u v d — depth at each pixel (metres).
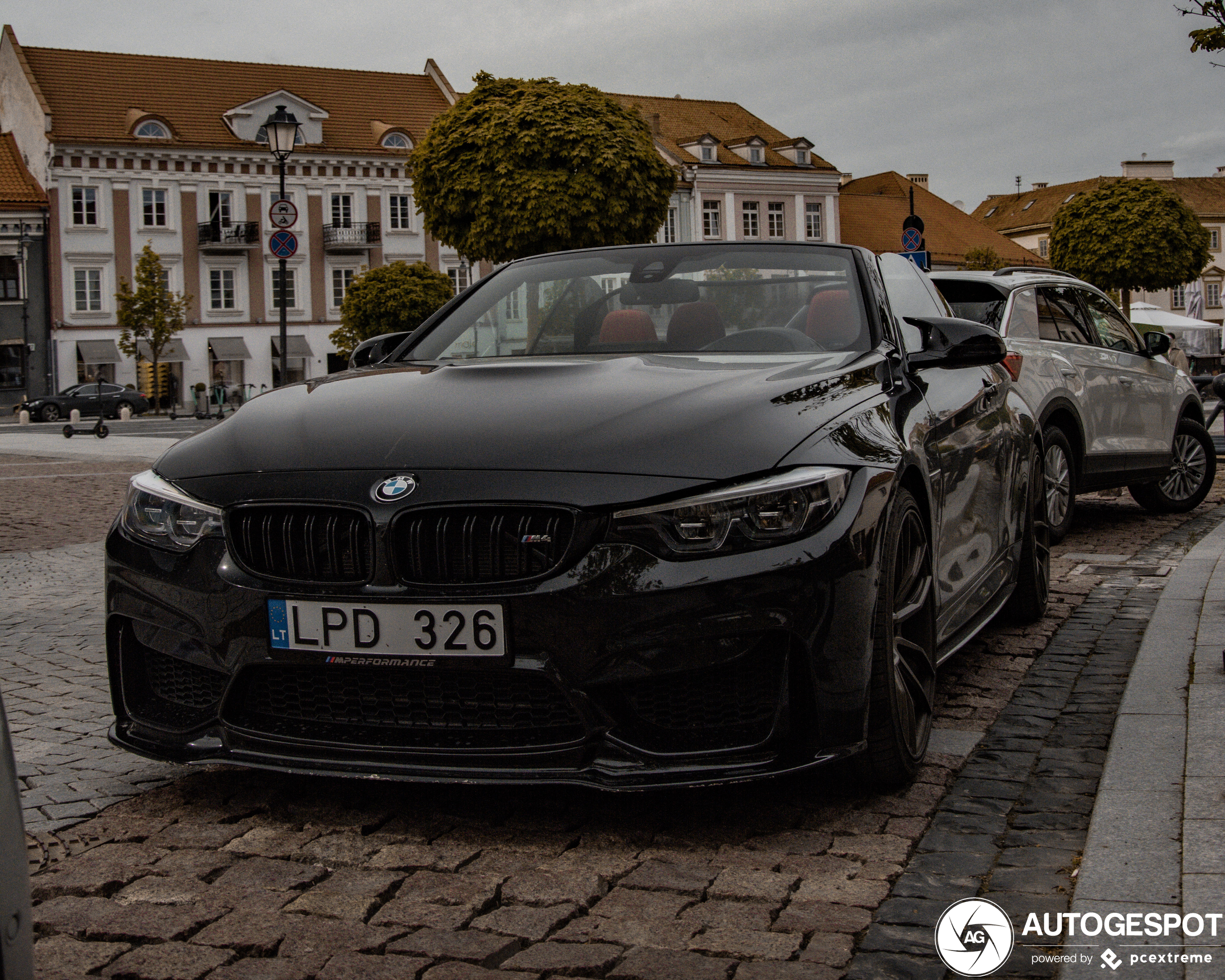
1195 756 3.22
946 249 68.75
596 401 3.06
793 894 2.57
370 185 55.03
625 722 2.74
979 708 3.97
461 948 2.35
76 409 38.84
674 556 2.70
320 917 2.50
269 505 2.89
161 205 51.72
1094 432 7.78
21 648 5.29
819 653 2.76
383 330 47.53
